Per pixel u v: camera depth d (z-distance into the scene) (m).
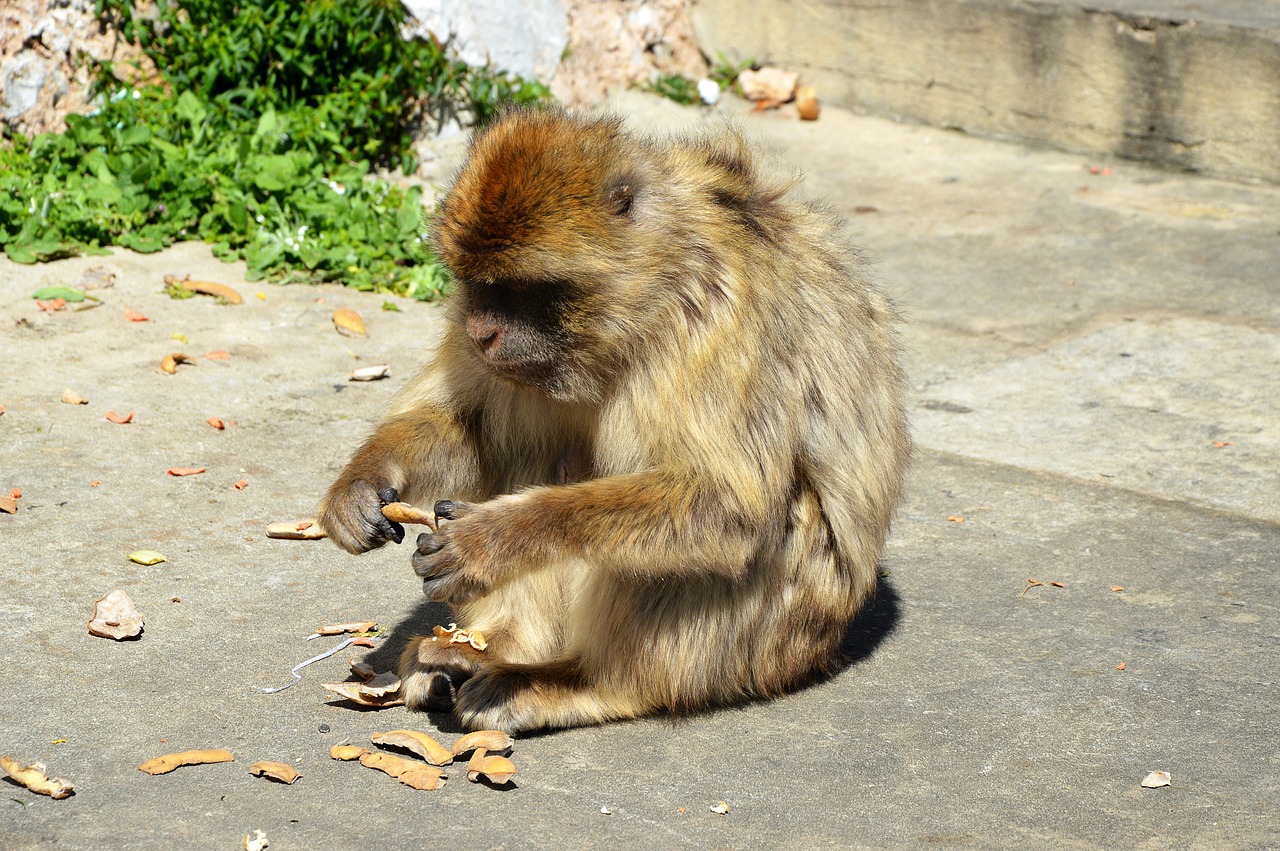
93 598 5.38
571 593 4.86
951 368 8.27
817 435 4.73
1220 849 4.01
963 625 5.46
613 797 4.23
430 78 10.87
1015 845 4.02
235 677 4.87
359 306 8.78
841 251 5.08
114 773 4.25
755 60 13.86
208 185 9.48
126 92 9.93
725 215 4.60
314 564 5.78
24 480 6.32
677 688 4.66
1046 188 11.62
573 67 12.44
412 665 4.74
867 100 13.48
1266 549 6.15
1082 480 6.86
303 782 4.24
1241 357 8.33
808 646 4.86
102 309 8.30
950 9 12.80
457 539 4.28
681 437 4.45
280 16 10.32
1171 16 11.77
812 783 4.33
